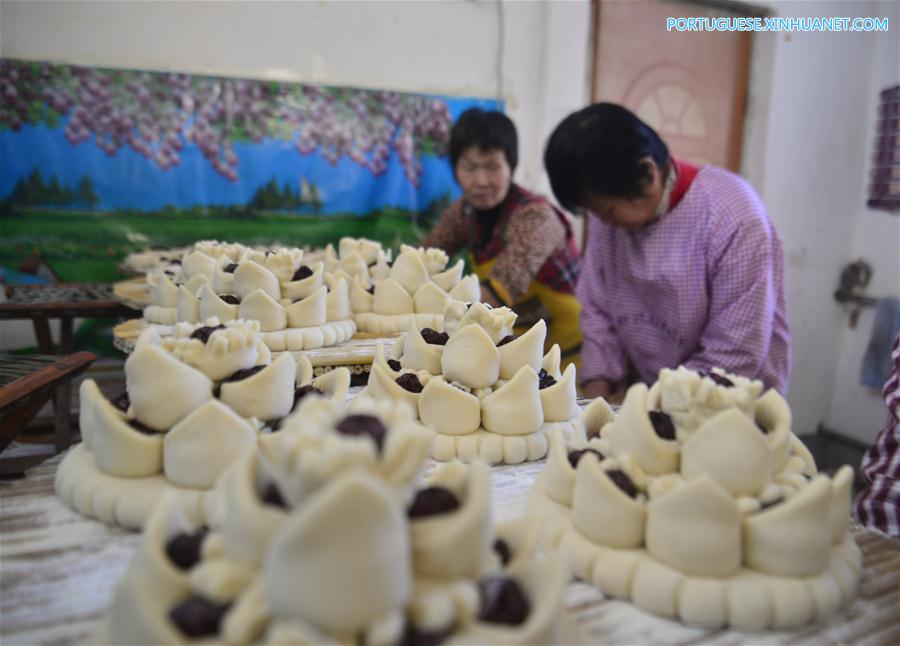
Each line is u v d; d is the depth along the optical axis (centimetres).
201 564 73
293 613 63
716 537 87
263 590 66
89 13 293
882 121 378
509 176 254
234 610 66
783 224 382
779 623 86
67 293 270
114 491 106
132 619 68
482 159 247
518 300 262
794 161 380
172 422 111
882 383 366
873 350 370
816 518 88
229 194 325
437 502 75
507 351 146
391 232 355
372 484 60
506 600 73
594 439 112
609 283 229
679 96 371
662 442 99
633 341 228
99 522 108
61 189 301
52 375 164
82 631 82
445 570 70
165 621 67
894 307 365
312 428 68
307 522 60
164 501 80
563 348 267
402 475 67
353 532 60
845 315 401
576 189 181
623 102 363
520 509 116
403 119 344
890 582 99
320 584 61
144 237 316
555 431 115
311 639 61
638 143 172
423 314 219
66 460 119
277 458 69
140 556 74
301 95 326
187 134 313
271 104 323
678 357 213
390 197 350
